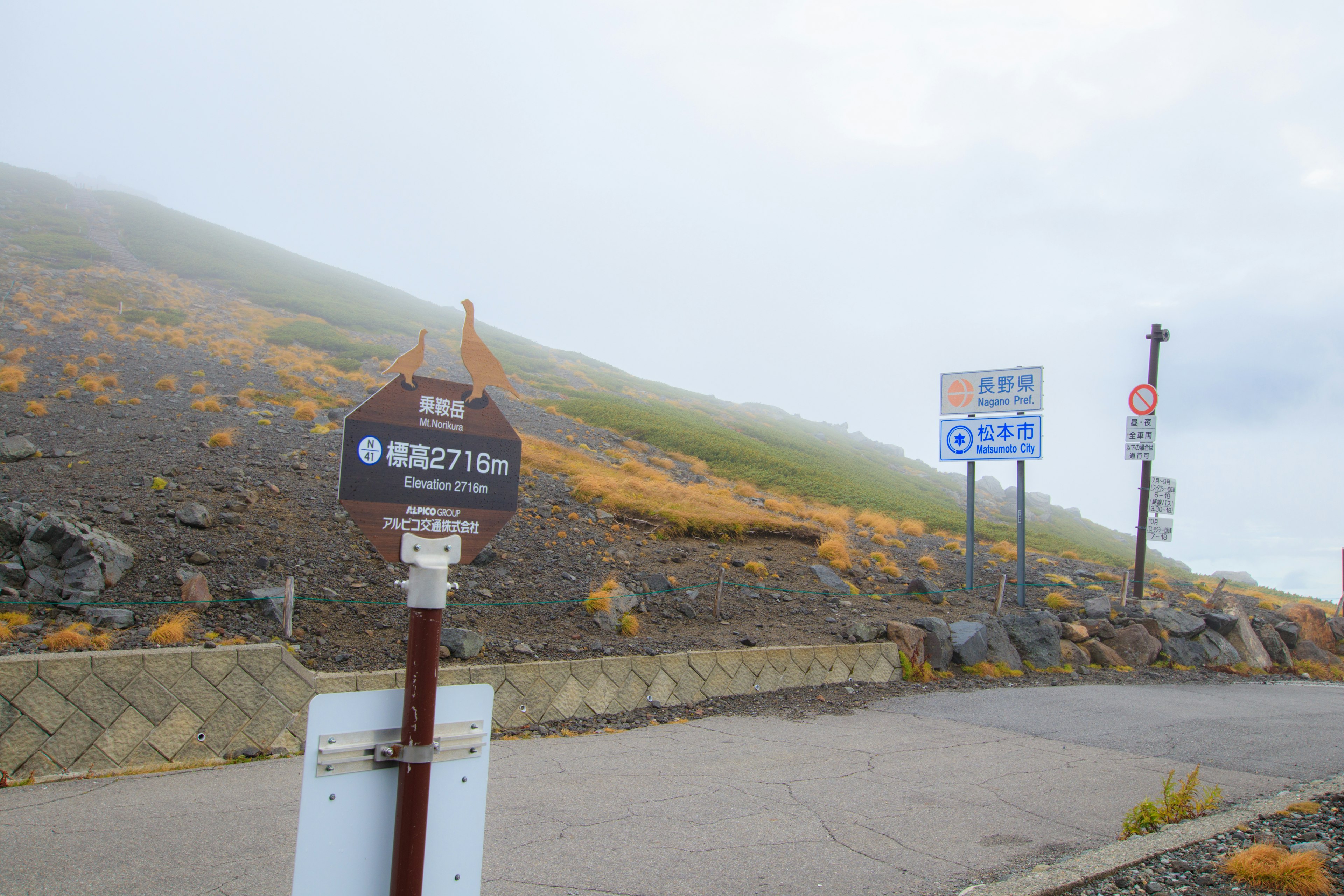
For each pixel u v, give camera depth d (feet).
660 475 80.23
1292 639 54.54
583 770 20.92
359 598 31.86
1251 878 13.50
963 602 50.60
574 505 53.72
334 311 195.42
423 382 7.00
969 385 56.34
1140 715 31.01
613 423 118.73
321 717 6.00
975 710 30.91
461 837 6.67
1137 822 16.65
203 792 18.11
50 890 12.67
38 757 18.80
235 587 30.76
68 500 36.37
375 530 6.56
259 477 45.01
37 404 56.59
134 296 149.18
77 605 26.14
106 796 17.65
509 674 26.05
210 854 14.35
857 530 72.59
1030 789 20.13
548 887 13.25
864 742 25.26
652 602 39.22
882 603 47.01
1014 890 13.17
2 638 23.48
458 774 6.70
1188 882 13.62
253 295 195.00
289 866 13.92
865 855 15.14
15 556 29.07
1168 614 50.47
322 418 69.51
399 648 28.19
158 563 31.58
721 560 48.32
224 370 95.20
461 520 7.11
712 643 34.76
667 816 17.21
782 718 28.53
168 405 66.74
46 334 99.04
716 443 114.83
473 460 7.25
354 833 6.12
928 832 16.55
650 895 13.04
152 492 39.22
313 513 40.47
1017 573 53.26
